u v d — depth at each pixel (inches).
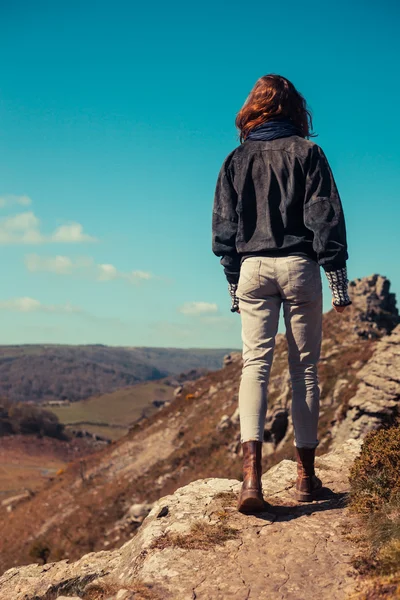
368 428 884.0
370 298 2209.6
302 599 117.9
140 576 132.9
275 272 156.0
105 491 2202.3
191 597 121.6
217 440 1959.9
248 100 168.9
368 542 135.2
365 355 1444.4
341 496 169.5
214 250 167.8
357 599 114.0
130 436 2992.1
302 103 168.6
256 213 160.2
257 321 159.9
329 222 149.3
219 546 141.9
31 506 2576.3
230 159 164.2
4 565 1951.3
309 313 159.8
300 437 166.1
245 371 160.1
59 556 1782.7
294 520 152.9
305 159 152.9
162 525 157.3
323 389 1393.9
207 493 178.1
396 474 160.2
